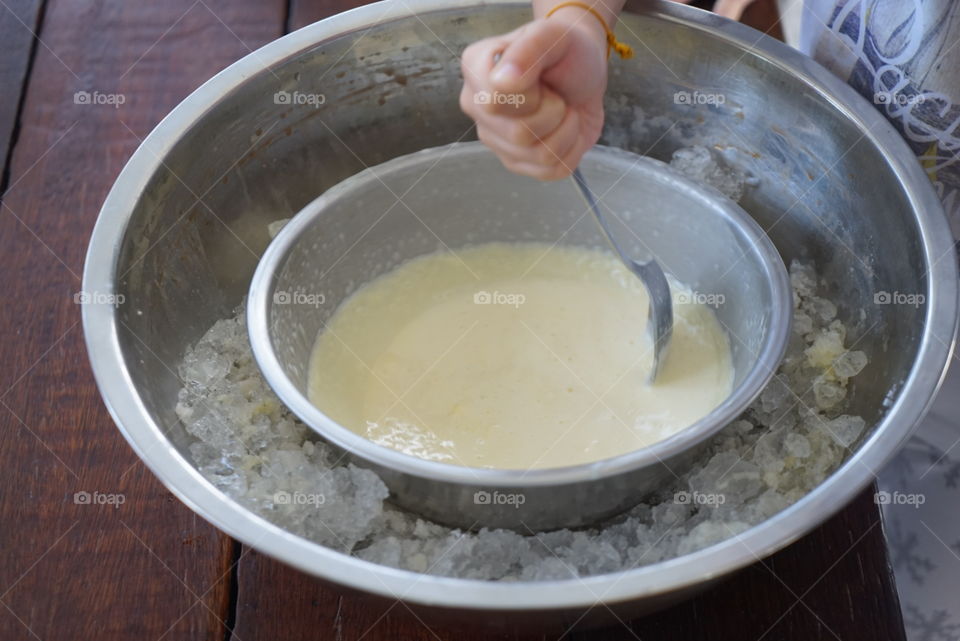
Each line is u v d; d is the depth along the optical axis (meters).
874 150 0.85
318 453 0.84
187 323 0.87
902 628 0.80
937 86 0.89
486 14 0.90
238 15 1.04
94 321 0.79
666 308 0.88
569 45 0.78
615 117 0.95
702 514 0.81
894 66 0.90
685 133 0.94
